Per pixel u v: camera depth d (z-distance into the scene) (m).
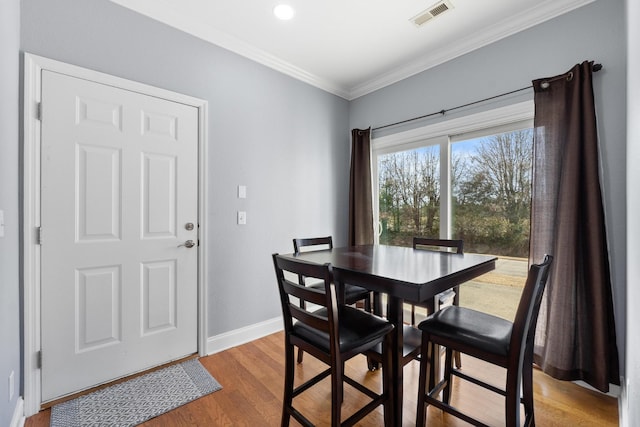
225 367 2.12
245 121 2.60
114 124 1.91
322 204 3.28
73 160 1.77
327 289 1.15
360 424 1.55
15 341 1.50
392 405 1.39
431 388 1.54
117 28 1.93
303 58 2.79
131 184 1.98
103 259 1.87
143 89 2.03
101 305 1.86
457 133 2.67
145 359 2.04
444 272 1.34
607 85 1.85
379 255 1.89
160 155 2.11
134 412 1.63
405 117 3.02
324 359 1.24
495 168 2.47
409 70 2.94
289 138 2.95
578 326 1.85
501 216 2.44
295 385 1.90
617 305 1.78
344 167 3.54
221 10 2.13
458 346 1.29
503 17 2.23
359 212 3.37
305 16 2.21
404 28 2.36
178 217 2.19
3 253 1.32
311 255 1.90
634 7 1.15
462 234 2.68
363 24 2.29
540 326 2.02
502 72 2.34
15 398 1.48
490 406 1.68
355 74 3.12
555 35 2.07
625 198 1.75
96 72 1.84
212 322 2.37
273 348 2.45
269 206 2.77
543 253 2.00
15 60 1.52
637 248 1.08
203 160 2.31
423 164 2.96
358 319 1.43
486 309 2.52
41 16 1.67
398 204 3.20
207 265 2.33
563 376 1.85
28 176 1.61
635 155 1.13
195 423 1.57
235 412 1.65
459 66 2.61
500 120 2.36
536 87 2.06
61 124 1.72
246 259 2.59
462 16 2.21
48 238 1.68
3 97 1.33
